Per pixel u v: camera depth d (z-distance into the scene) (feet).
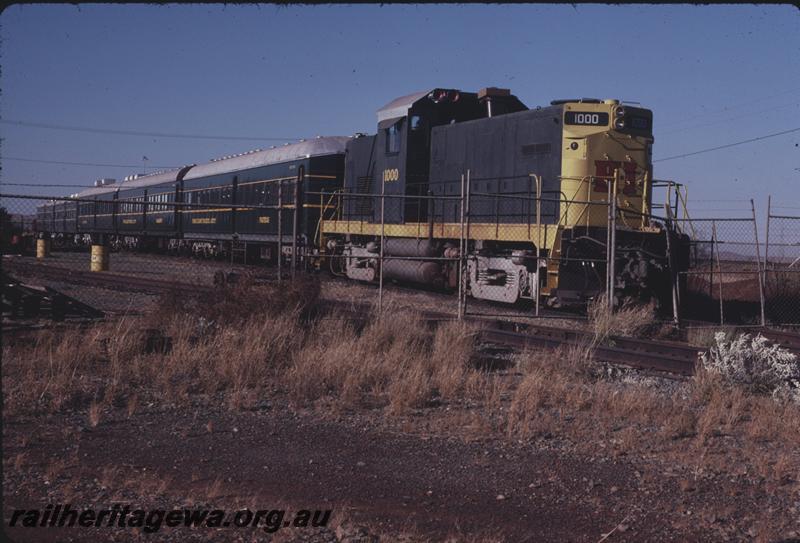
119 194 144.56
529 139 53.01
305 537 15.19
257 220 91.76
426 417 25.11
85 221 156.15
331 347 31.99
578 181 49.57
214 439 22.03
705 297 64.03
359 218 72.95
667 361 33.58
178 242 120.37
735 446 22.90
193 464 19.76
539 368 31.81
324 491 18.07
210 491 17.62
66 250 129.59
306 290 38.75
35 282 62.80
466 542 15.17
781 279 64.69
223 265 91.50
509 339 38.63
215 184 107.55
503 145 55.36
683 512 17.47
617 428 24.40
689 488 19.01
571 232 48.60
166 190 124.16
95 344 32.22
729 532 16.38
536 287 48.06
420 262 61.67
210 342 32.63
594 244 49.55
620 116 50.16
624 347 39.04
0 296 25.61
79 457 19.90
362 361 30.55
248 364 29.78
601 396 27.55
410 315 39.65
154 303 46.21
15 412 23.44
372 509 16.99
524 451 21.72
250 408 25.52
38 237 106.11
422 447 21.86
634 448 22.21
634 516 17.11
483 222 56.49
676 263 49.88
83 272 71.82
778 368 29.94
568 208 49.62
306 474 19.30
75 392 26.05
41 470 18.71
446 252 59.62
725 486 19.30
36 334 34.65
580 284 49.32
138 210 133.28
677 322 46.85
